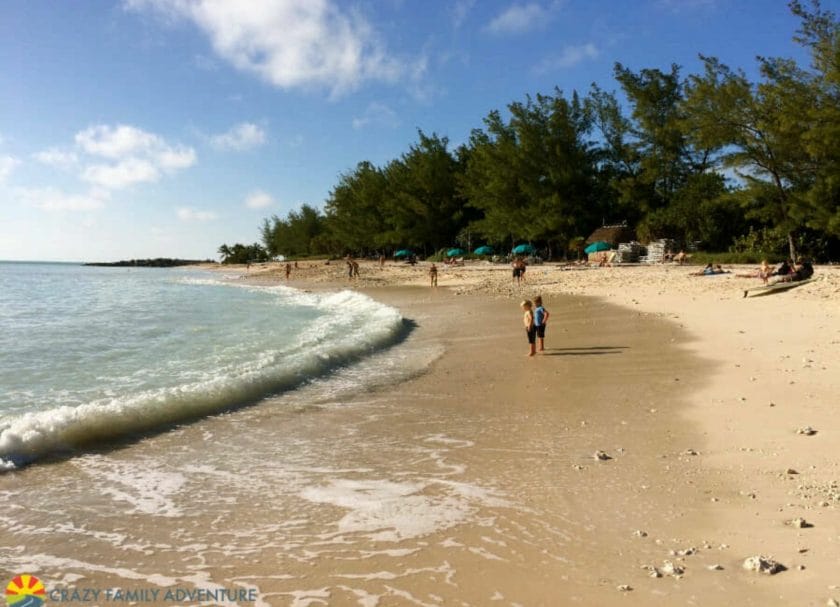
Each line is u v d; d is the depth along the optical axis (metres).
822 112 33.62
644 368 12.15
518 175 62.94
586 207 61.50
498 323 21.27
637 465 6.62
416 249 93.25
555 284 36.09
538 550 4.70
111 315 28.06
